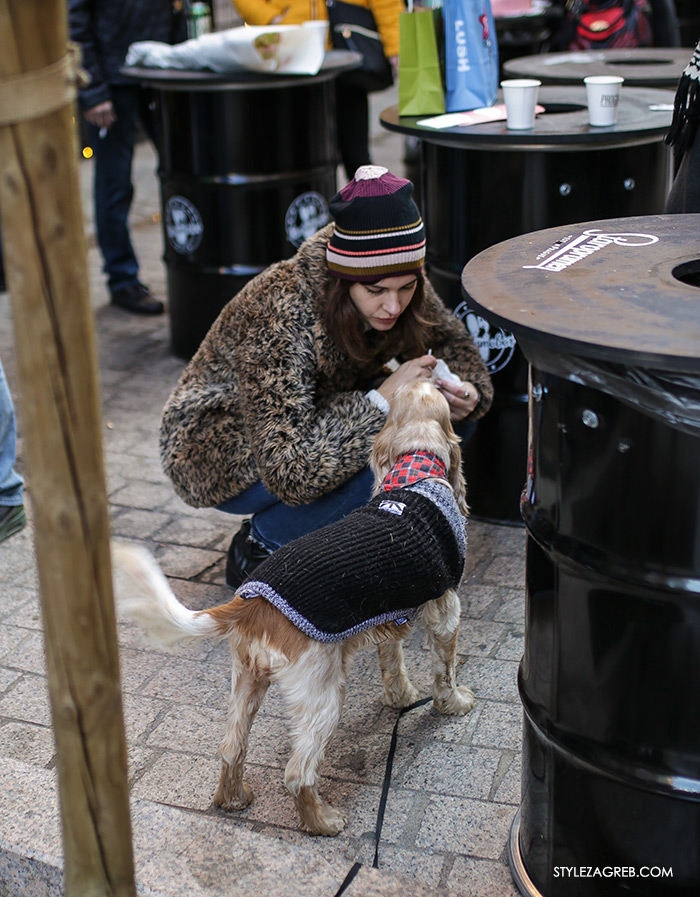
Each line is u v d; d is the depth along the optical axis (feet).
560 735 6.17
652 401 5.12
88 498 4.66
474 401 10.03
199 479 9.98
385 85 18.76
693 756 5.69
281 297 9.17
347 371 9.55
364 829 7.61
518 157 10.80
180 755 8.48
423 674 9.51
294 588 6.98
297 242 16.42
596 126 10.80
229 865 6.77
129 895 5.58
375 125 33.88
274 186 15.88
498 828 7.57
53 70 4.12
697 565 5.32
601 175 10.89
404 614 7.56
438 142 10.91
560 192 10.86
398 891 6.51
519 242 6.93
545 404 5.74
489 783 8.04
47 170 4.18
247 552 10.37
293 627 7.01
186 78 15.07
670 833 5.89
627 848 6.09
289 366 9.04
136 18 17.63
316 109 16.02
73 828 5.37
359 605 7.09
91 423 4.58
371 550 7.19
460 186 11.24
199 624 7.07
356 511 7.72
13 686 9.43
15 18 3.98
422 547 7.39
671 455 5.19
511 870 7.07
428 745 8.50
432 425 8.02
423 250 8.69
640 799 5.90
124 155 18.65
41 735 8.76
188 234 16.34
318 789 7.97
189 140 15.72
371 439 9.07
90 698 5.01
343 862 6.79
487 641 9.87
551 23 20.70
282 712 9.03
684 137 9.00
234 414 9.93
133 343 18.21
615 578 5.55
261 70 14.98
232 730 7.59
